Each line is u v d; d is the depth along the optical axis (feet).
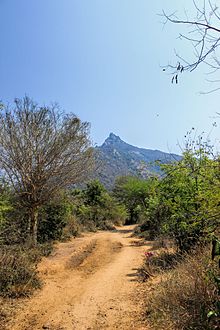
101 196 128.67
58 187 58.44
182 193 31.81
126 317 21.53
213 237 16.71
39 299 26.61
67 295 27.94
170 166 33.53
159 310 20.22
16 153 54.34
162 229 38.86
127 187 138.72
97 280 33.50
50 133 57.57
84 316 22.41
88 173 64.23
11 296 26.48
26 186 55.83
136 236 82.38
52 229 66.08
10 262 29.09
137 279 32.45
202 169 25.49
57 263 41.34
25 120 55.98
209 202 16.44
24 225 54.85
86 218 109.09
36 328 20.42
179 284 20.44
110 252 55.01
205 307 16.42
